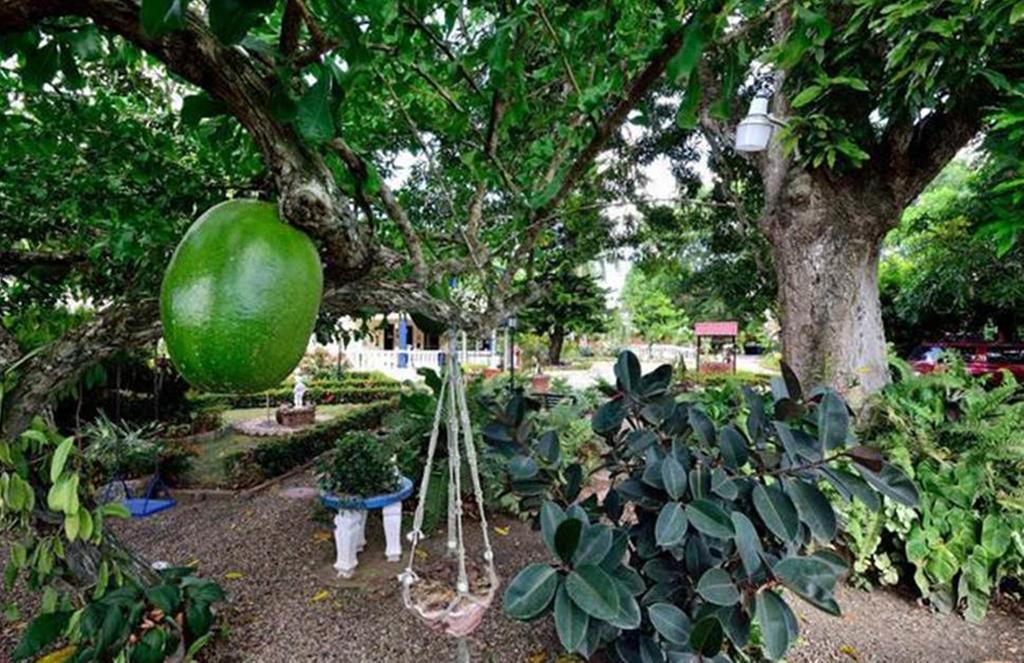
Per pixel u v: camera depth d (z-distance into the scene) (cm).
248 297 74
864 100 364
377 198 142
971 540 305
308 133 80
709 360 2147
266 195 102
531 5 123
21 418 143
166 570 243
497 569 350
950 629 289
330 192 86
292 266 79
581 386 1135
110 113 185
